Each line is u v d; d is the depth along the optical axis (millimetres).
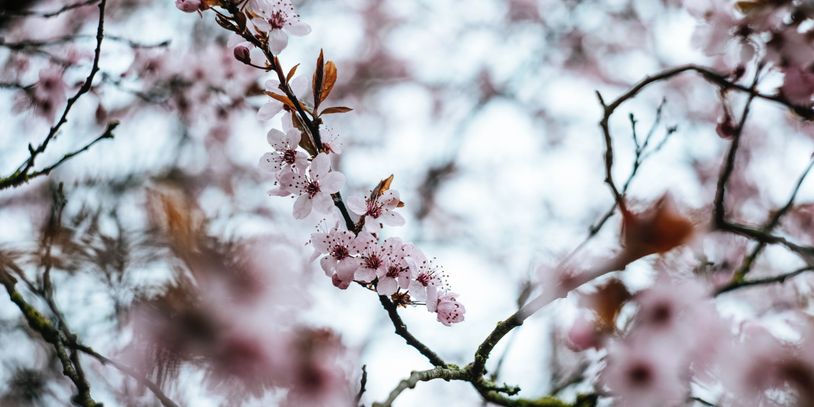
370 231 1345
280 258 1371
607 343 1426
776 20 1473
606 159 1404
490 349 1370
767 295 1562
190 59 1916
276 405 1353
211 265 1360
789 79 1469
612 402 1419
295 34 1343
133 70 1780
